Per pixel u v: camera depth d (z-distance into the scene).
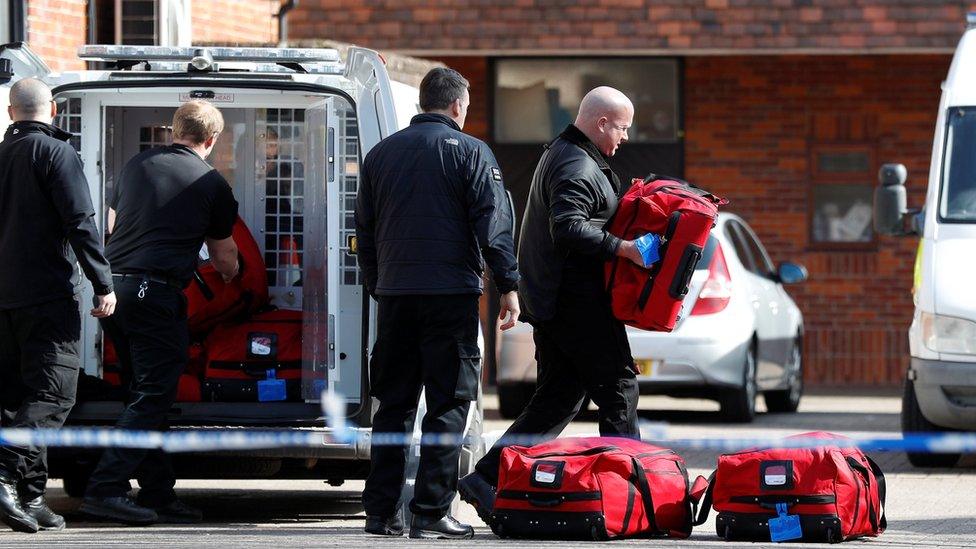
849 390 69.00
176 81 31.19
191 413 30.97
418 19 65.81
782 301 57.12
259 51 31.64
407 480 29.83
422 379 27.98
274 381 31.73
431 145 27.48
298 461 31.39
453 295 27.30
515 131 70.88
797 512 27.30
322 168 30.61
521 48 65.44
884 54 70.12
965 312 40.09
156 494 30.55
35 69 31.52
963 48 45.22
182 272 30.30
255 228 35.50
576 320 28.83
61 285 29.23
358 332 31.23
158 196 30.39
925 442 40.31
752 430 49.88
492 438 35.72
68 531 29.33
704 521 28.42
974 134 43.06
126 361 31.17
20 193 29.02
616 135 29.09
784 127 70.81
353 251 30.91
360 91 30.58
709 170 70.88
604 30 65.38
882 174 43.22
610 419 29.11
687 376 49.56
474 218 27.22
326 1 66.00
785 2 64.81
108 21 50.88
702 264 50.56
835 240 71.25
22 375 29.44
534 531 27.55
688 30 65.12
